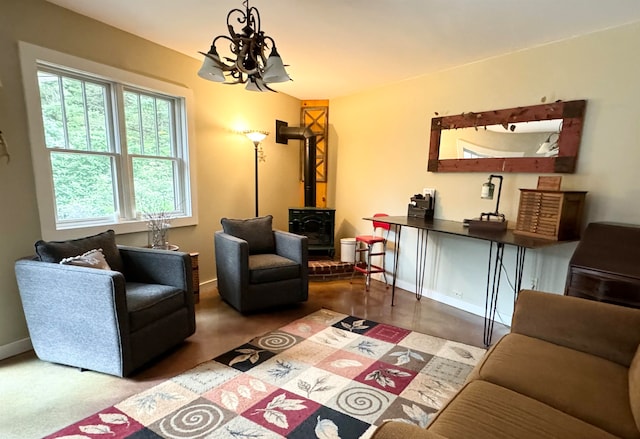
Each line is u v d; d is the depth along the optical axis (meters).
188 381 2.07
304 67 3.53
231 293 3.17
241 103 4.05
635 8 2.18
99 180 2.88
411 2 2.21
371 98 4.36
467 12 2.32
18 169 2.33
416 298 3.75
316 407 1.85
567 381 1.35
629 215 2.48
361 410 1.83
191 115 3.49
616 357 1.53
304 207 4.68
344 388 2.03
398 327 2.94
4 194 2.28
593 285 2.16
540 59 2.85
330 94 4.67
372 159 4.43
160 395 1.93
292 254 3.41
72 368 2.19
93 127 2.80
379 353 2.46
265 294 3.14
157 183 3.35
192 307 2.59
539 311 1.75
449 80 3.51
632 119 2.42
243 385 2.04
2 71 2.21
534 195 2.66
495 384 1.35
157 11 2.46
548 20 2.40
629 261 2.09
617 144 2.50
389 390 2.02
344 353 2.45
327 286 4.11
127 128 3.05
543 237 2.59
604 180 2.57
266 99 4.40
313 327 2.89
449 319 3.17
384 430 0.86
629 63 2.41
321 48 3.02
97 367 2.08
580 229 2.69
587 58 2.59
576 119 2.65
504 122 3.08
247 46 1.84
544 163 2.86
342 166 4.84
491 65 3.17
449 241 3.58
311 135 4.60
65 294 2.05
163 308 2.31
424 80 3.74
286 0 2.21
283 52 3.12
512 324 1.85
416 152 3.89
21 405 1.82
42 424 1.69
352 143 4.67
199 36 2.93
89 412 1.78
